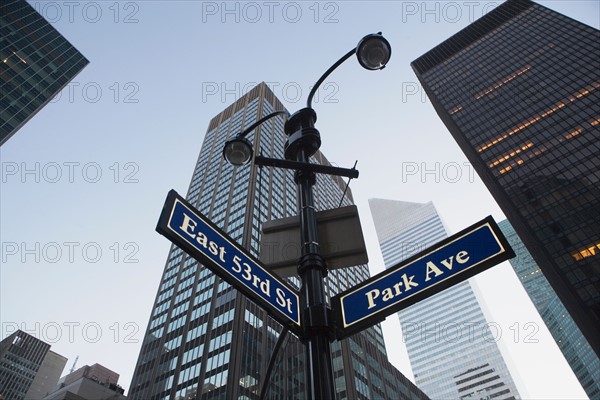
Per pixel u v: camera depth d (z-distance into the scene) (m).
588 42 89.94
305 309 4.19
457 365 183.38
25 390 161.88
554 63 90.75
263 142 108.12
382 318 4.02
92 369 151.00
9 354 163.12
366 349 89.50
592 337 58.59
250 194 91.00
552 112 80.81
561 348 155.25
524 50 100.94
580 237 61.09
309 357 3.81
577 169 69.25
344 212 5.20
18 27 101.19
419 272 4.31
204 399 60.16
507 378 166.00
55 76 105.69
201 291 81.62
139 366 76.62
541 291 175.50
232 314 70.19
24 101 93.56
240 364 62.72
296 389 66.81
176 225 3.95
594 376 126.12
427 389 186.25
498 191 77.12
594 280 55.81
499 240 4.11
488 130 86.88
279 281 4.50
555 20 103.12
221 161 118.00
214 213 96.44
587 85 80.75
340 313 4.27
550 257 61.47
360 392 74.25
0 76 90.50
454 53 118.00
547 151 74.94
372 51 6.33
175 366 69.94
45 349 176.88
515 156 78.12
